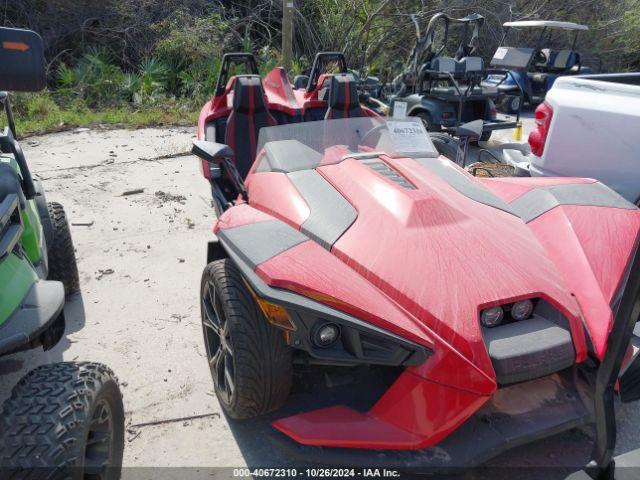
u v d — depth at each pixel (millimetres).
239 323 2551
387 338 2242
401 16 15250
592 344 2400
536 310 2486
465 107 9148
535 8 17578
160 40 13555
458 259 2537
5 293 2061
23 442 1842
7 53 1985
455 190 3154
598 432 1781
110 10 14117
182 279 4488
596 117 4445
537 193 3289
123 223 5570
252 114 4883
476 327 2252
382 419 2326
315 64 5746
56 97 11672
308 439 2283
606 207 3100
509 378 2221
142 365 3410
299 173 3287
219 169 4367
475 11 16172
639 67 20078
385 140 3566
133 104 11750
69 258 3988
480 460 2199
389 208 2824
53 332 2412
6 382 3225
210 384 3252
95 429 2172
